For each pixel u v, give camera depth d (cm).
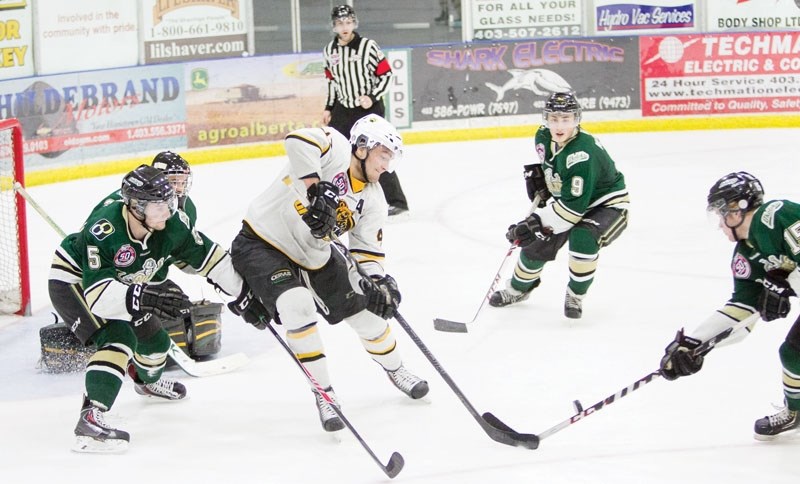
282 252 611
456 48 1745
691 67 1777
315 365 596
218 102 1652
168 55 1648
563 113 776
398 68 1730
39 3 1496
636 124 1794
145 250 588
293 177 599
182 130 1630
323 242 614
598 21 1809
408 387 652
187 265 623
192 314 745
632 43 1777
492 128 1770
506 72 1764
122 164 1575
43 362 740
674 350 557
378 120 595
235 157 1673
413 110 1744
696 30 1805
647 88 1784
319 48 1797
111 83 1552
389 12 1823
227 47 1712
